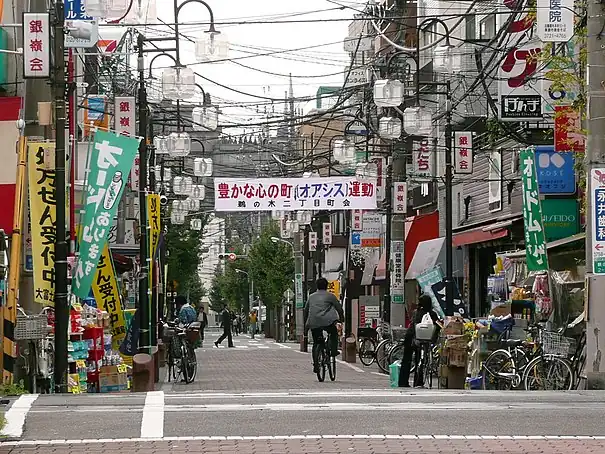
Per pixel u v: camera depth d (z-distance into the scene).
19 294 20.27
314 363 24.41
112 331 24.20
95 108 31.27
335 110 29.84
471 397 14.91
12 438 10.77
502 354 19.53
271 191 32.75
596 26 16.97
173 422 11.87
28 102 20.44
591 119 17.02
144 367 21.05
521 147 29.56
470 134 29.98
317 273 70.19
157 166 42.75
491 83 29.05
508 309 22.69
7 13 22.48
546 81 24.86
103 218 19.88
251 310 98.44
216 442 10.34
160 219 35.53
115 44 28.06
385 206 35.97
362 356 33.91
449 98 27.31
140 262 26.45
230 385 24.19
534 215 22.55
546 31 18.33
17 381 19.09
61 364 18.33
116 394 16.02
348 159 30.02
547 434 10.89
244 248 104.88
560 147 21.73
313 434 10.88
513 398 14.73
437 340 21.19
